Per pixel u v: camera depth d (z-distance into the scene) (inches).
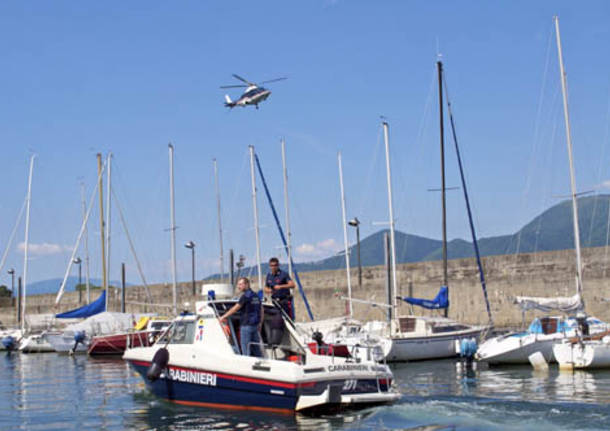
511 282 1259.2
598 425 392.2
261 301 498.9
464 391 592.1
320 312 1499.8
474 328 1027.3
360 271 1491.1
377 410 451.5
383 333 1007.6
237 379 472.7
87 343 1268.5
